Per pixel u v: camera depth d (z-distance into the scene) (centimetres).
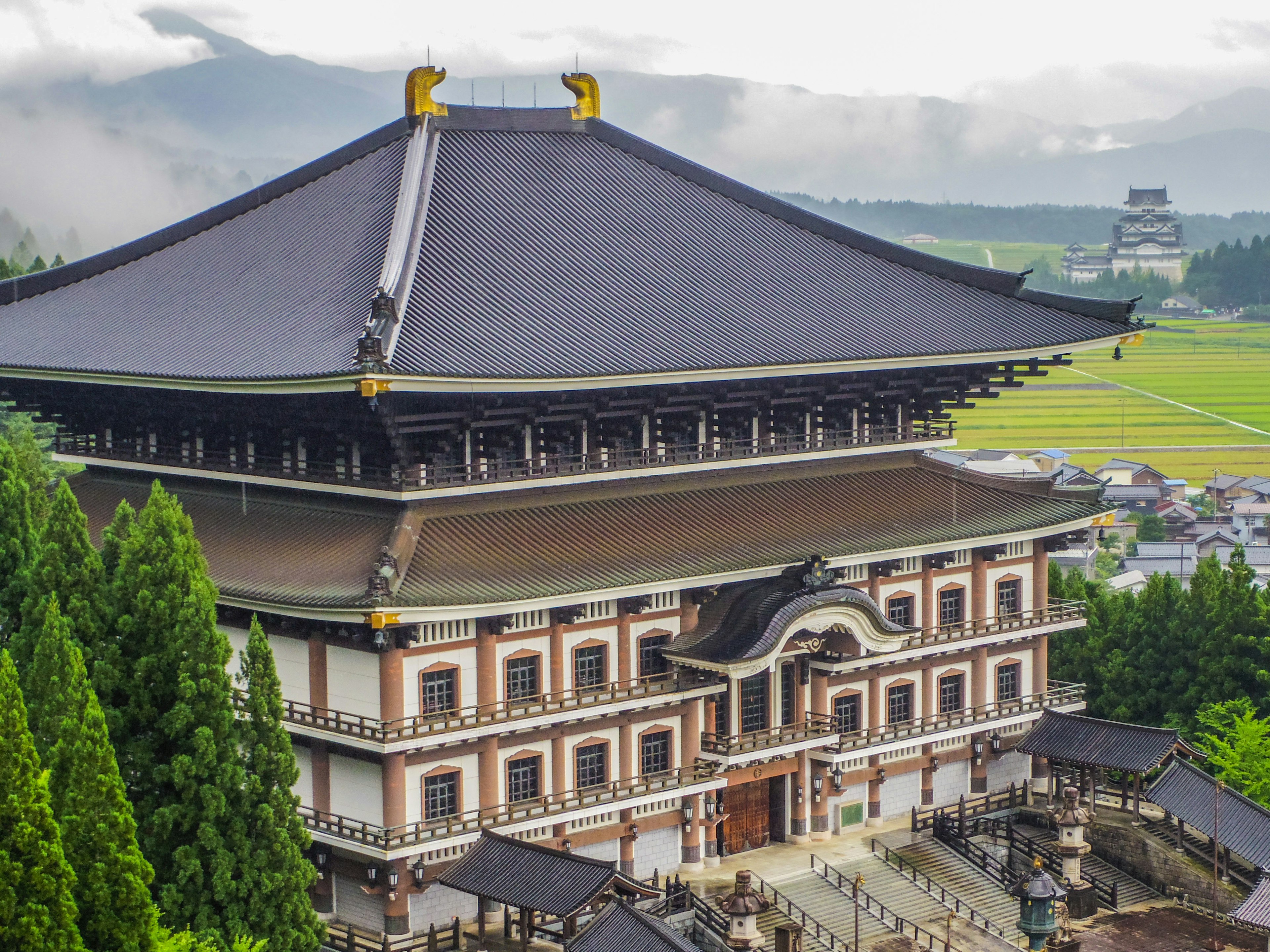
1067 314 12638
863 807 12000
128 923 6619
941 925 10706
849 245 12838
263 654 8162
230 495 11219
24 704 6956
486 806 9906
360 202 11600
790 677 11388
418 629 9425
